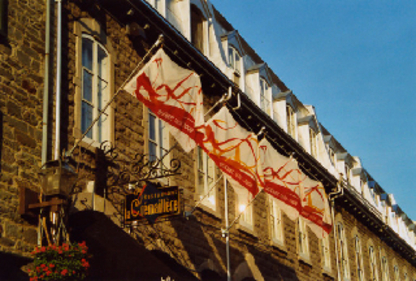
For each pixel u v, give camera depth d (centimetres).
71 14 1491
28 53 1341
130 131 1614
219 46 2216
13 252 1194
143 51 1752
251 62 2534
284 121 2623
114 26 1650
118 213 1452
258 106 2353
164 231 1631
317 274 2612
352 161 3656
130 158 1585
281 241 2342
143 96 1377
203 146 1638
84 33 1525
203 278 1767
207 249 1823
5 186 1212
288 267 2345
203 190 1911
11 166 1236
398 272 3906
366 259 3303
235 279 1928
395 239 3809
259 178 1734
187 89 1441
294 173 1945
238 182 1691
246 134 1744
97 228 1305
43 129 1326
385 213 4084
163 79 1409
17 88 1292
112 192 1473
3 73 1266
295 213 1905
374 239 3534
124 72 1653
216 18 2311
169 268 1448
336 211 2981
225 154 1683
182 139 1409
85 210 1286
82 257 1199
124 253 1382
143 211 1423
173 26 1809
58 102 1358
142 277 1457
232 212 2034
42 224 1248
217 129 1691
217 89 2066
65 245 1189
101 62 1584
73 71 1453
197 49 1919
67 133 1391
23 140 1277
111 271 1384
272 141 2402
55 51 1409
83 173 1405
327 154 3036
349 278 2970
